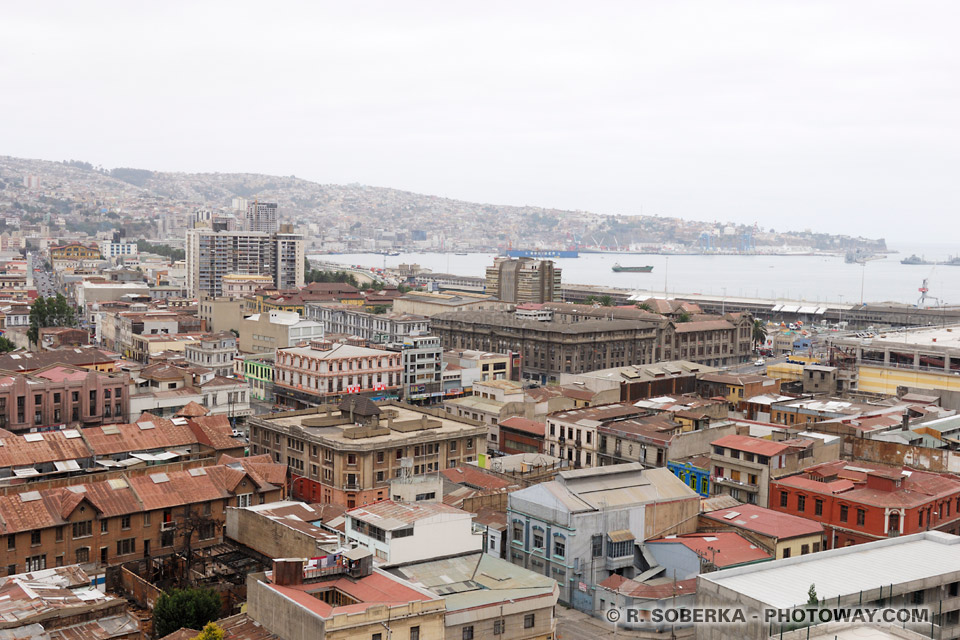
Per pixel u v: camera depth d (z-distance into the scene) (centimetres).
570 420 18812
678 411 19088
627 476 13688
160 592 11188
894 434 16662
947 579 9944
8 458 14688
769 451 14700
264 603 9650
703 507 13950
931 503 13300
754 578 9756
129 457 15725
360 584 9931
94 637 9362
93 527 12631
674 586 11944
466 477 16425
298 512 12988
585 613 12456
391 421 17475
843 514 13525
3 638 8894
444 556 11538
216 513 13725
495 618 10081
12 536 11906
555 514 12875
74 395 19588
